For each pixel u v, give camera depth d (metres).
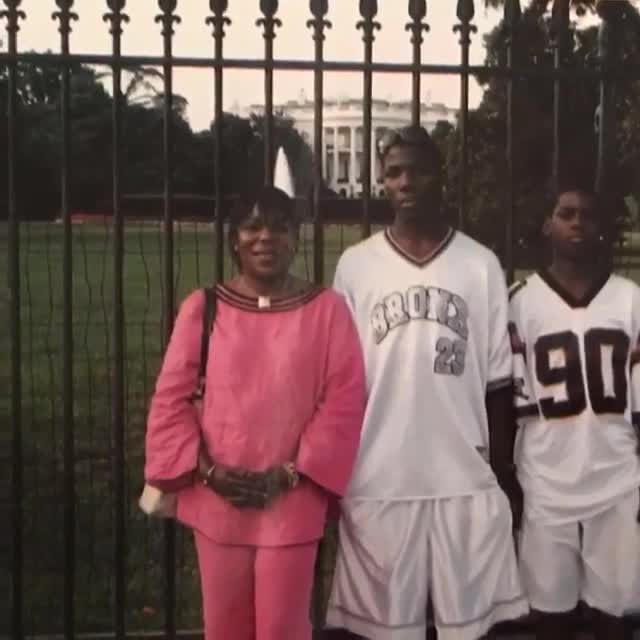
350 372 2.97
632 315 3.26
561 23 3.53
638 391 3.24
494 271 3.20
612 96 3.50
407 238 3.18
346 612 3.21
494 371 3.21
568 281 3.28
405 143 3.16
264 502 2.89
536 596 3.28
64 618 3.71
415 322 3.11
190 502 2.98
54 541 4.74
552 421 3.23
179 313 3.06
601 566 3.27
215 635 3.00
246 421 2.89
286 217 2.99
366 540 3.14
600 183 3.52
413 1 3.38
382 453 3.12
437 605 3.16
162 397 2.96
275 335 2.94
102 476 5.36
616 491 3.23
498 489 3.22
